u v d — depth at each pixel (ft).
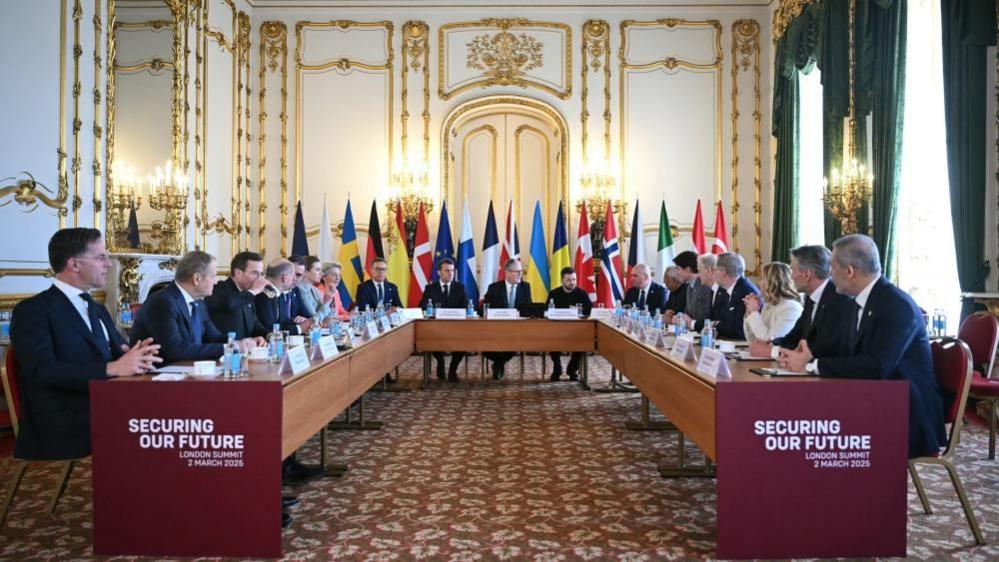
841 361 7.97
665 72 27.99
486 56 28.02
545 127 28.91
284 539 8.30
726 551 7.61
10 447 12.87
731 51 27.86
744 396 7.60
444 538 8.34
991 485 10.44
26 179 15.07
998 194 15.14
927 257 18.40
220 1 24.99
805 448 7.61
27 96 15.12
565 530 8.61
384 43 28.09
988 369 12.35
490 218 26.12
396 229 26.32
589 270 25.82
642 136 27.94
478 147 28.99
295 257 18.52
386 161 27.99
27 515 9.07
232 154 26.05
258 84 27.91
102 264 8.78
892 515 7.63
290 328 15.24
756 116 27.76
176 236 21.12
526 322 19.13
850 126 20.08
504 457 12.12
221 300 13.03
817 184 24.31
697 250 26.27
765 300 12.67
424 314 20.53
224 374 8.15
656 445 12.97
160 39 20.53
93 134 17.48
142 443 7.67
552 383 20.33
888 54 18.33
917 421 8.10
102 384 7.64
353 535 8.43
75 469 11.37
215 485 7.66
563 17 28.02
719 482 7.59
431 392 18.78
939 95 17.94
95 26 17.51
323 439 11.18
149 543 7.68
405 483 10.62
